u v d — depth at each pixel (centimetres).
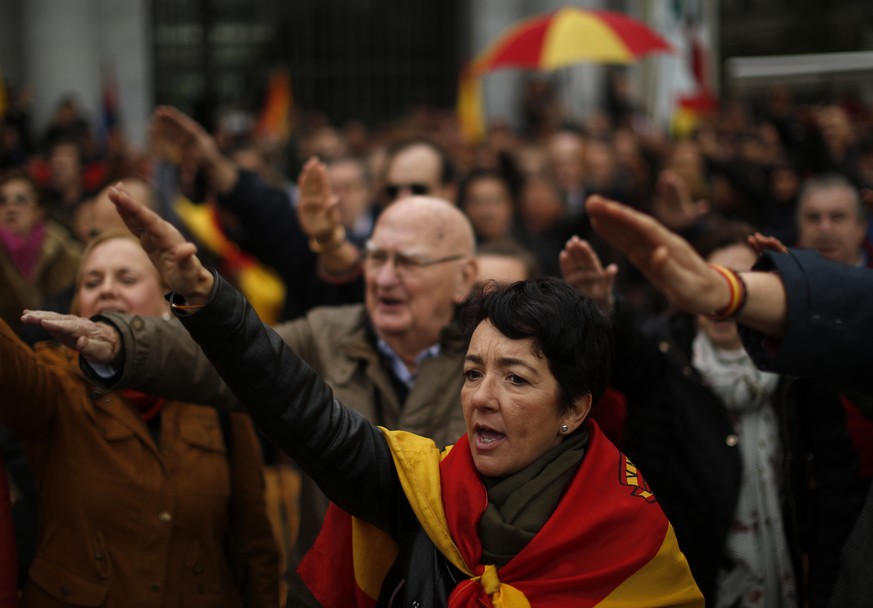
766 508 448
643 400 454
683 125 1580
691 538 447
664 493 450
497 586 284
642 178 1131
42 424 380
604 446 305
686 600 295
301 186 532
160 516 381
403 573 308
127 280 420
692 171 1017
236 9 2528
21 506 442
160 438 393
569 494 292
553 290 306
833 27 3048
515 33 1242
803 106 1636
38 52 2228
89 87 2259
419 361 440
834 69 1291
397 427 421
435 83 2614
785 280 287
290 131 1884
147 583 375
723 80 2192
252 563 424
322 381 310
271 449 664
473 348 304
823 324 284
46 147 1586
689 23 1588
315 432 301
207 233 891
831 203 563
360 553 320
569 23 1214
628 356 436
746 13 3472
